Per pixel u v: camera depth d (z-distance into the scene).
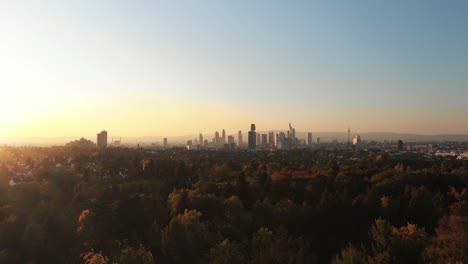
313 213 57.09
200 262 41.53
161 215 56.00
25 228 51.28
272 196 69.81
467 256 27.42
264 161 132.25
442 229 32.38
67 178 89.31
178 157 152.75
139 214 51.97
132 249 39.06
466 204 53.69
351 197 69.44
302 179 79.50
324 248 51.19
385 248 39.81
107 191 66.31
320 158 152.75
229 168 103.12
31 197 71.25
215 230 51.44
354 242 52.03
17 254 46.62
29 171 114.75
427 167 107.56
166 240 44.00
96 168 111.62
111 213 50.75
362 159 139.75
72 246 48.28
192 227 46.59
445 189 73.25
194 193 66.88
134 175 102.00
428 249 31.55
